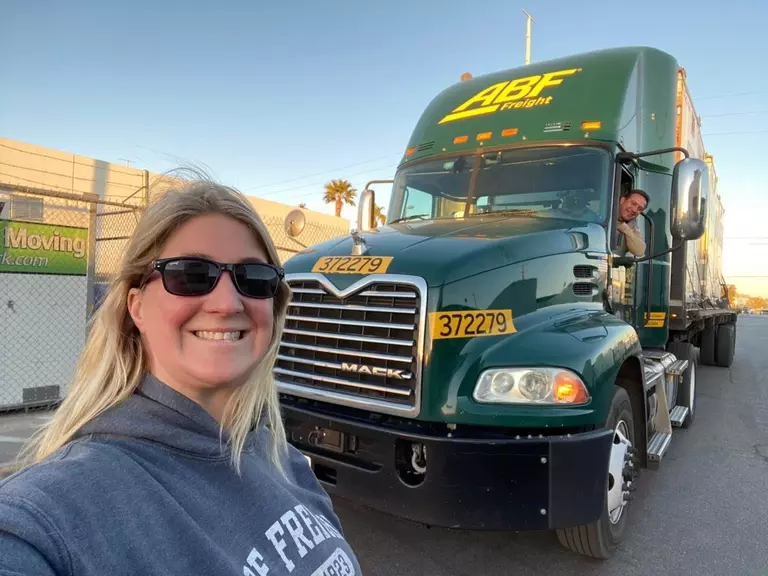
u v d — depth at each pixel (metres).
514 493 2.93
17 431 5.56
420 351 3.09
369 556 3.72
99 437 1.09
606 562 3.73
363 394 3.30
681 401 7.25
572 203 4.59
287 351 3.70
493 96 5.54
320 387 3.48
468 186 5.05
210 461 1.18
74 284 6.64
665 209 5.67
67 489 0.94
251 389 1.38
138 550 0.94
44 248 6.40
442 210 5.14
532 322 3.40
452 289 3.15
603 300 4.27
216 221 1.28
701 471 5.63
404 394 3.13
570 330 3.39
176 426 1.15
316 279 3.57
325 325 3.53
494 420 2.96
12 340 6.18
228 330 1.26
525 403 3.00
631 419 3.99
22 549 0.84
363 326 3.34
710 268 9.67
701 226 4.12
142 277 1.23
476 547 3.89
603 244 4.32
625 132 4.85
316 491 1.66
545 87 5.27
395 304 3.25
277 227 15.66
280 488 1.34
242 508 1.18
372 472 3.17
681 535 4.17
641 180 5.30
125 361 1.19
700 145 8.52
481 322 3.19
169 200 1.26
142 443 1.10
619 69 5.14
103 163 19.38
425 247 3.48
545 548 3.91
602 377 3.19
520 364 3.06
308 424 3.44
